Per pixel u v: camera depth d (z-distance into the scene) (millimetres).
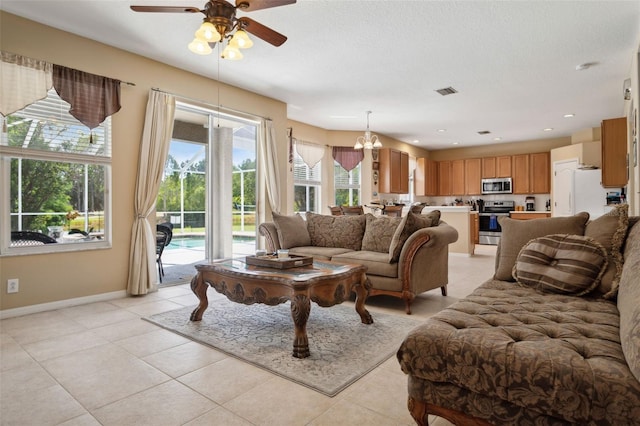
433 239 3293
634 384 1055
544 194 8961
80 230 3717
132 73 4023
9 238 3266
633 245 1891
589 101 5746
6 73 3150
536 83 4922
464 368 1334
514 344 1314
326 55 4051
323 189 7758
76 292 3629
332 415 1693
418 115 6633
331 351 2428
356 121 7133
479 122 7180
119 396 1858
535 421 1207
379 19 3273
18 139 3291
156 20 3338
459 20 3283
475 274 5238
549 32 3500
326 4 3035
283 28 3436
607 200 6441
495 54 4008
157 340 2639
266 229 4547
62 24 3398
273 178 5660
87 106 3611
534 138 8828
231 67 4438
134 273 3953
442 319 1597
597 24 3344
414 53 3982
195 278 3072
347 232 4418
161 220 4738
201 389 1932
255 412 1716
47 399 1828
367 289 3025
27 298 3324
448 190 10172
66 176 3631
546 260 2283
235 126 5574
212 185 5168
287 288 2479
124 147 3965
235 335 2725
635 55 3809
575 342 1330
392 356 2363
